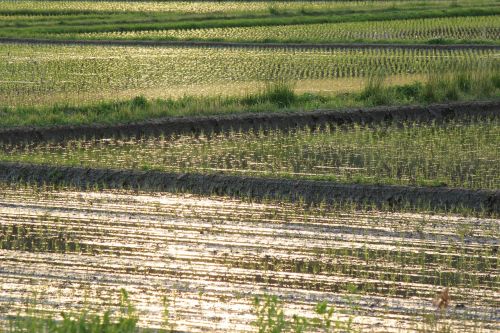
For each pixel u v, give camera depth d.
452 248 21.50
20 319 16.80
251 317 17.58
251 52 51.69
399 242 21.92
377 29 61.88
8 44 55.97
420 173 26.73
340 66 46.03
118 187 26.72
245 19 66.62
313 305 18.17
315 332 16.72
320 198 25.25
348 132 31.36
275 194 25.61
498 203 24.41
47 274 19.81
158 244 21.81
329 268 20.28
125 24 65.25
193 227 23.03
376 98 35.41
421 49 51.84
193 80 42.75
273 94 36.41
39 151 30.16
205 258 20.88
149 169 27.44
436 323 17.12
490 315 17.70
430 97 35.66
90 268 20.22
